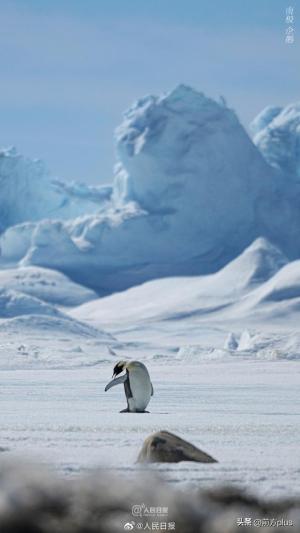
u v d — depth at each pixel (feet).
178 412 236.22
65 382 421.59
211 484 91.71
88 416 217.15
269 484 94.12
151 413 231.09
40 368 639.76
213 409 248.93
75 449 135.85
